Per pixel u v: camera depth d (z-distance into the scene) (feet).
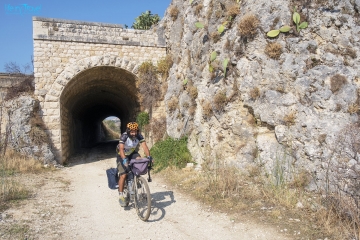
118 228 17.43
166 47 53.57
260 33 29.12
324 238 14.58
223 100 30.86
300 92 25.82
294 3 28.73
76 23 48.83
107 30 50.67
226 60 30.94
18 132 43.91
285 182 23.27
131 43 51.62
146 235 16.31
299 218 17.22
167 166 34.94
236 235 15.89
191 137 36.65
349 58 26.32
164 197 23.81
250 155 27.04
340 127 23.09
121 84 60.70
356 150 19.04
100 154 66.59
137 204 19.42
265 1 29.55
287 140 24.97
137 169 18.76
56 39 47.21
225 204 20.38
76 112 74.90
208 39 36.45
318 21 27.94
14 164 38.42
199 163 33.06
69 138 60.39
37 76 46.57
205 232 16.57
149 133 52.01
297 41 27.53
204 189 23.89
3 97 50.21
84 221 18.72
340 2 28.19
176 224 17.88
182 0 49.39
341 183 18.39
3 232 15.97
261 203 19.95
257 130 27.68
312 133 23.86
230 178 23.77
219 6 35.53
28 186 28.73
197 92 36.78
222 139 30.50
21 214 19.34
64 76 47.47
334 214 16.39
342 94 24.54
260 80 28.04
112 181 22.00
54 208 21.35
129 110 77.25
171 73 48.67
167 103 45.91
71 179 35.19
